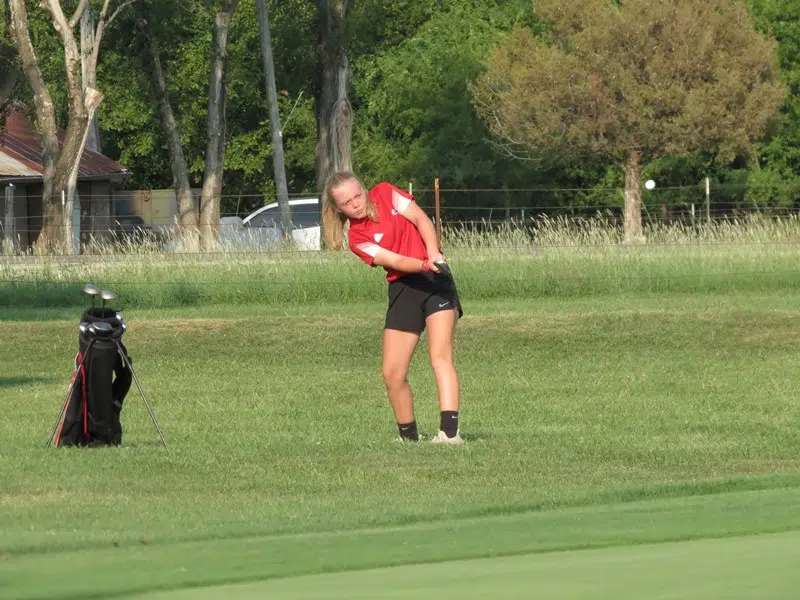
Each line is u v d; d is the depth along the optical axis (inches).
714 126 6250.0
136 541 778.2
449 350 1374.3
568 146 6505.9
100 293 1365.7
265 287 3331.7
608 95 6289.4
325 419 1673.2
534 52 6505.9
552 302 3213.6
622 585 560.4
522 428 1561.3
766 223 3892.7
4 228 5644.7
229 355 2522.1
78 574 621.3
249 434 1499.8
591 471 1179.3
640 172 6456.7
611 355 2471.7
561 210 7637.8
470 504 971.9
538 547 690.8
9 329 2780.5
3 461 1219.9
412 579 591.8
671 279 3415.4
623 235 3843.5
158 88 6889.8
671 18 6240.2
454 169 7460.6
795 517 792.3
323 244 3799.2
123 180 7755.9
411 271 1323.8
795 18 7529.5
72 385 1355.8
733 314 2824.8
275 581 596.4
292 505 977.5
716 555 634.2
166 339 2647.6
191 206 6919.3
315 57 6309.1
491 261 3449.8
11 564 652.7
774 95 6309.1
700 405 1795.0
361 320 2822.3
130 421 1643.7
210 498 1018.1
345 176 1314.0
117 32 6722.4
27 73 5654.5
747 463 1244.5
